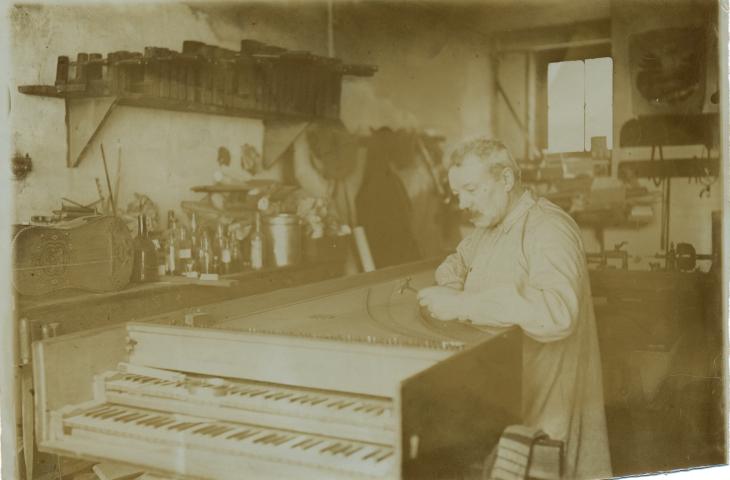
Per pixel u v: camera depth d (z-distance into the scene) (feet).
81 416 9.84
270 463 8.90
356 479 8.55
